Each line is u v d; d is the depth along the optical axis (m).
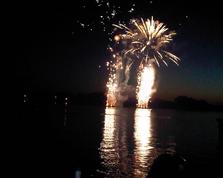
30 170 26.50
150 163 31.61
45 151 36.53
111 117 124.50
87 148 40.97
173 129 81.44
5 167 27.19
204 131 78.62
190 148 44.25
